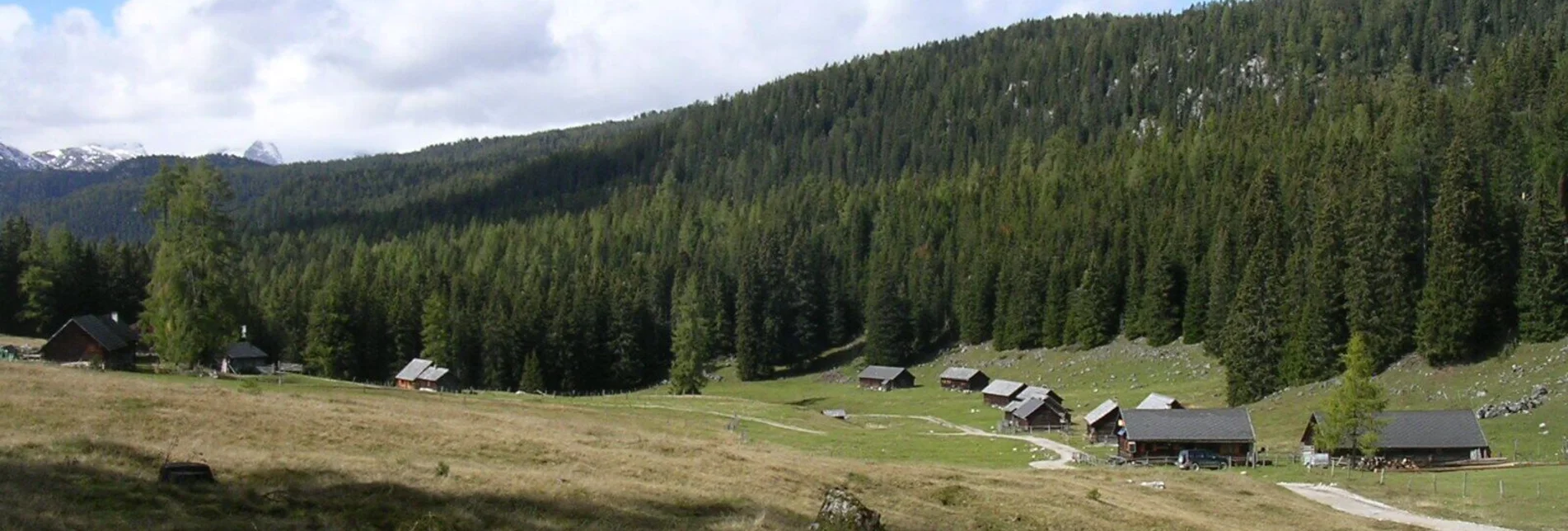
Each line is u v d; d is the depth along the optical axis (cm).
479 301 19138
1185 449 9300
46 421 4491
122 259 16262
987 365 17400
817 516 4231
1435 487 7450
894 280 19038
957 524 4828
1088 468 8719
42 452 3684
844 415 13088
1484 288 10412
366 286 17000
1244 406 11694
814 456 7112
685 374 15038
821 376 18388
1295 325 11894
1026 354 17350
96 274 15438
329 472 3972
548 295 17975
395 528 3291
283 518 3222
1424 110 16100
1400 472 8269
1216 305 14375
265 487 3600
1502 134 14038
